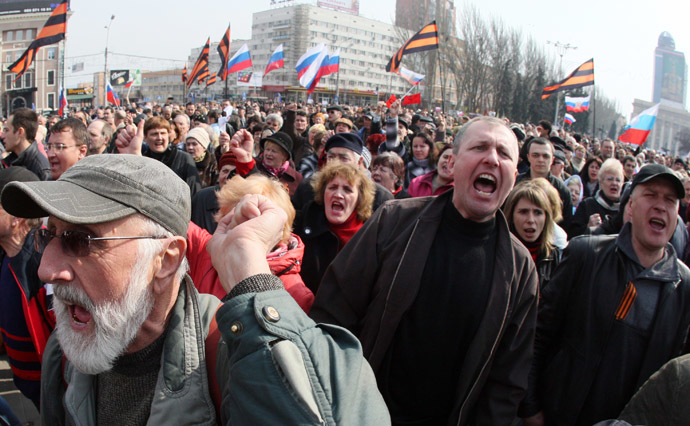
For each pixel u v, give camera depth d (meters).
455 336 1.99
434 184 4.98
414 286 1.96
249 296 1.05
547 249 3.34
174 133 6.63
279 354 0.97
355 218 3.28
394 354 2.04
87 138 4.18
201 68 21.69
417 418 2.08
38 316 2.42
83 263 1.09
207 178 6.23
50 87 49.88
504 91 50.00
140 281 1.13
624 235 2.41
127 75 55.38
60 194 1.04
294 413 0.93
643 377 2.30
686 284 2.31
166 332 1.23
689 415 1.41
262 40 101.50
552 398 2.50
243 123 13.44
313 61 15.30
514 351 2.06
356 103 84.25
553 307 2.54
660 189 2.25
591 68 15.86
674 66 112.62
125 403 1.25
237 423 0.97
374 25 102.56
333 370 1.03
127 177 1.10
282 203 2.38
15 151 4.88
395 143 6.71
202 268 2.37
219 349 1.22
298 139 7.77
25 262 2.39
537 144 5.16
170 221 1.17
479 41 48.59
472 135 1.98
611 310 2.36
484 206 1.95
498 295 1.95
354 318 2.14
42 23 51.31
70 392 1.29
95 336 1.15
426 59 52.25
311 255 3.22
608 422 1.60
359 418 0.99
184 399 1.18
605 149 9.66
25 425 3.28
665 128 98.00
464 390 1.96
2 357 4.11
